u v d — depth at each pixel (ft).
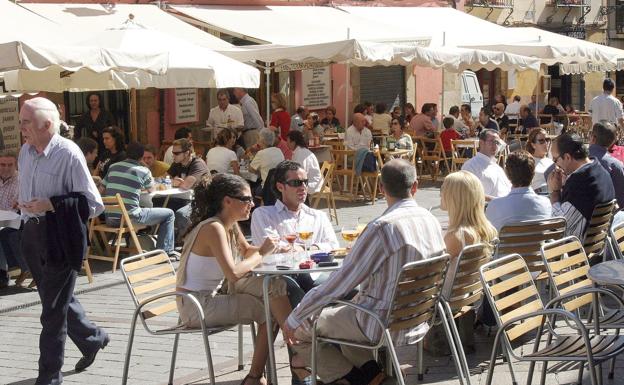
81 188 31.01
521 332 27.96
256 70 58.13
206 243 29.43
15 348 37.22
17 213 46.32
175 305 31.68
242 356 33.55
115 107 83.97
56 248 30.63
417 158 94.17
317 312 26.94
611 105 84.94
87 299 44.80
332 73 108.99
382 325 26.02
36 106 30.73
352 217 69.21
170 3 86.74
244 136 82.74
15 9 61.82
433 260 26.73
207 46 70.08
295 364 29.07
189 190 55.47
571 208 38.27
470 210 31.86
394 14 106.52
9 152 47.57
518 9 143.74
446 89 126.11
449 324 31.27
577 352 26.50
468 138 95.35
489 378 27.02
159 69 51.90
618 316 30.35
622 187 44.42
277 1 97.81
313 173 63.57
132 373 33.47
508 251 34.73
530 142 53.36
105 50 49.32
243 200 29.81
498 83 142.82
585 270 31.60
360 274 26.21
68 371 33.78
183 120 89.76
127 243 54.80
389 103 117.91
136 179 51.88
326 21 90.99
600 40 162.91
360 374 27.78
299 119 87.56
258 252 30.71
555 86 161.27
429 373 32.12
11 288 47.19
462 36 99.04
